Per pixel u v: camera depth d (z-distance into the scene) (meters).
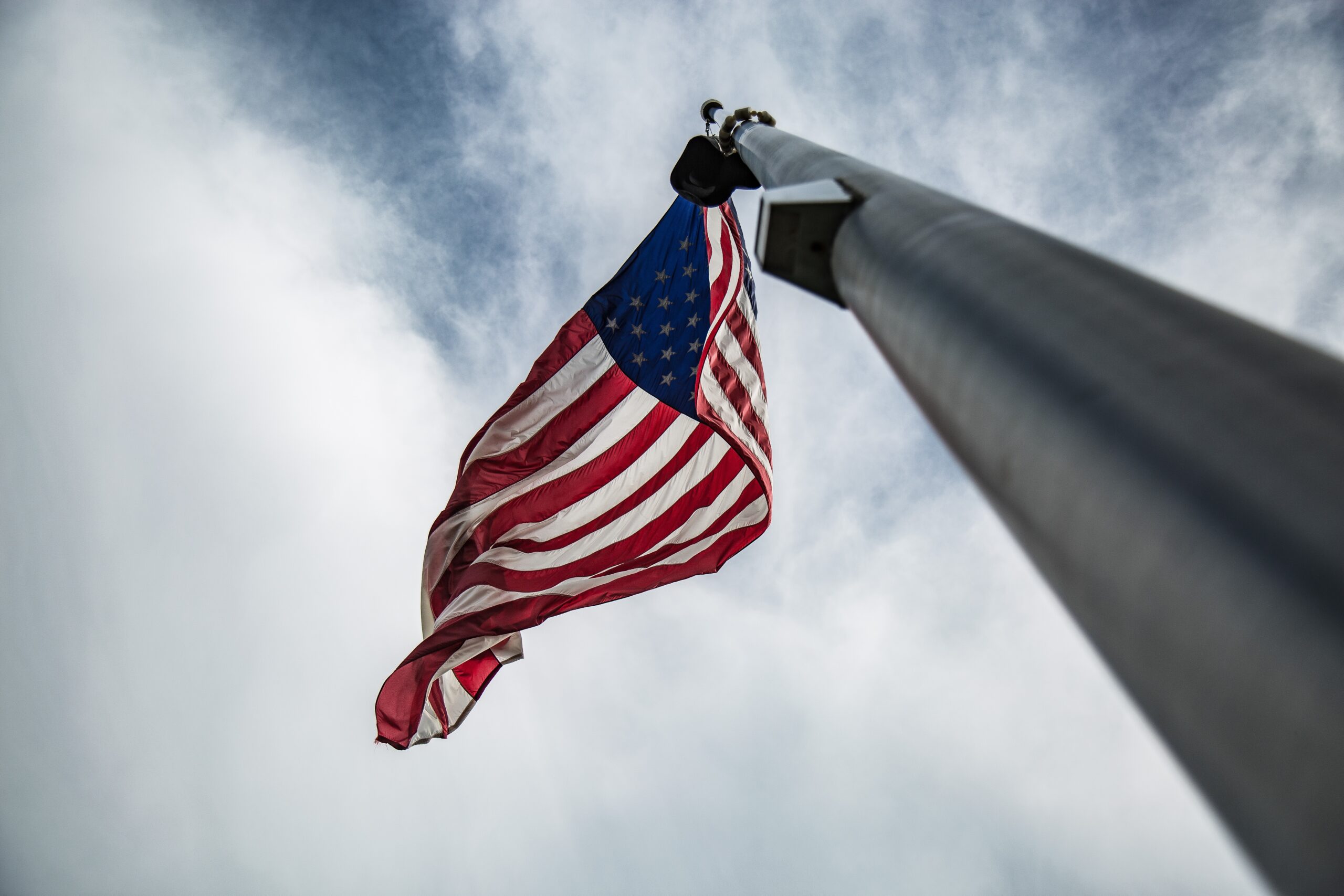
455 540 12.70
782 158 6.61
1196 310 2.16
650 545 11.81
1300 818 1.29
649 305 13.56
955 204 3.60
